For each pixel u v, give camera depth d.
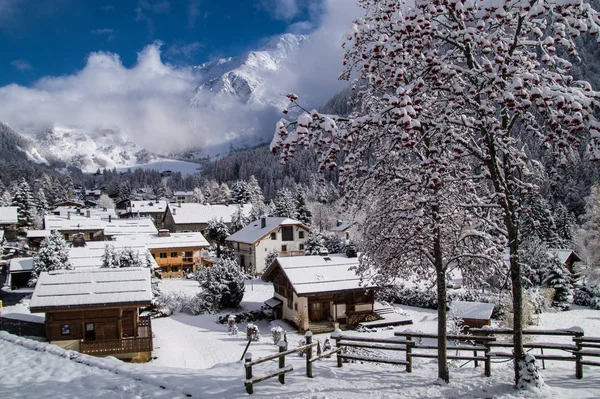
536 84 10.89
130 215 116.56
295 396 12.52
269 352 31.34
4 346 18.89
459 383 13.48
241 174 195.38
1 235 71.44
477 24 10.73
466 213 14.37
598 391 12.34
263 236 61.00
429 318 40.06
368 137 12.88
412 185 13.10
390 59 11.55
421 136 12.83
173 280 58.19
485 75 11.45
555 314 41.78
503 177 13.11
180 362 29.53
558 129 11.22
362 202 15.14
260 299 46.78
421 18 10.35
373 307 38.97
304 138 9.98
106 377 14.59
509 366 16.09
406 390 12.94
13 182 162.25
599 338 13.54
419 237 13.95
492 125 11.68
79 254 48.16
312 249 61.00
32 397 13.01
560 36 11.17
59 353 17.58
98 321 29.52
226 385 13.59
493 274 15.30
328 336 35.56
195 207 96.25
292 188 151.62
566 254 52.00
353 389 13.05
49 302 28.30
